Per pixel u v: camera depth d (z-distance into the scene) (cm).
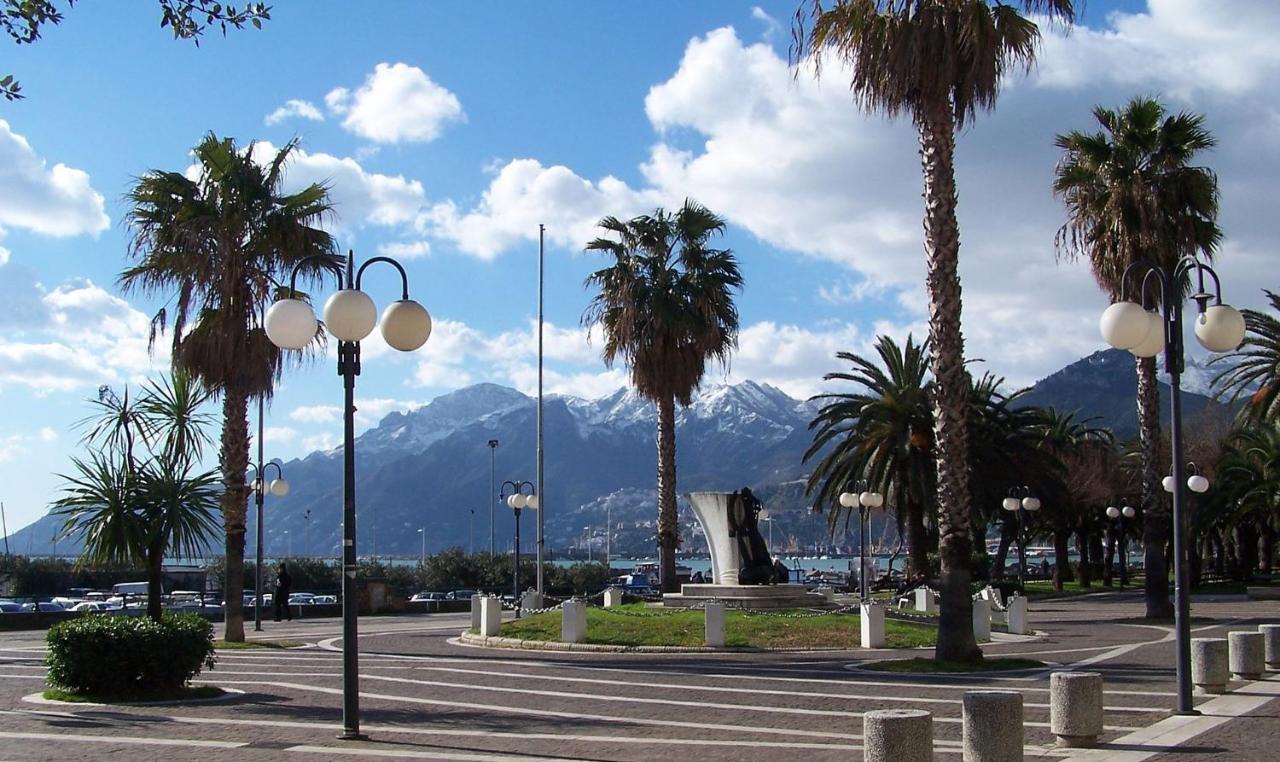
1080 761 1212
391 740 1405
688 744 1372
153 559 1945
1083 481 6488
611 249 4422
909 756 1008
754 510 3866
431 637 3441
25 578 6372
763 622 3025
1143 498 3841
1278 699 1681
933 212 2297
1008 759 1108
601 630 2938
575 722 1562
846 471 5016
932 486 4741
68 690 1783
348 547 1438
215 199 2959
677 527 4353
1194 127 3531
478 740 1405
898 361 4925
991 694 1128
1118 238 3569
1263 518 6444
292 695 1873
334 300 1453
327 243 3078
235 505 3016
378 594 5300
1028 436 5188
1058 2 2252
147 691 1792
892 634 2927
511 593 6638
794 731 1471
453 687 1998
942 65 2230
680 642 2819
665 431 4322
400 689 1970
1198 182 3534
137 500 1933
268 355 3022
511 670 2312
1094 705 1309
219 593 5856
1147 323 1591
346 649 1427
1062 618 4103
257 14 1198
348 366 1478
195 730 1480
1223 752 1252
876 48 2253
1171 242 3541
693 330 4225
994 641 2998
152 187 2933
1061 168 3744
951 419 2278
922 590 4009
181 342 2952
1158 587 3809
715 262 4356
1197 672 1772
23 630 3984
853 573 7275
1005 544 6306
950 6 2220
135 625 1798
